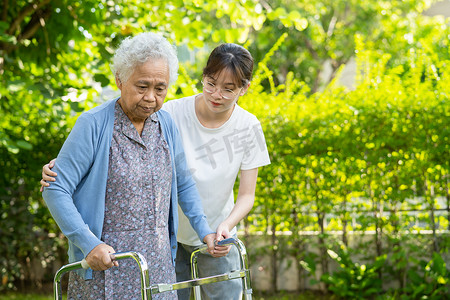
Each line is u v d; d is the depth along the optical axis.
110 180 2.13
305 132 4.95
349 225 5.18
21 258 6.03
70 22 5.16
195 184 2.54
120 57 2.06
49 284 6.04
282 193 5.09
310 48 14.12
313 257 5.20
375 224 4.97
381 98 4.81
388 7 11.73
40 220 6.00
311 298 5.16
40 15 5.20
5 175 5.84
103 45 5.09
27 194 5.90
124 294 2.14
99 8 5.19
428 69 4.88
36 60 5.34
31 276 6.07
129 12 5.41
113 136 2.15
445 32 5.63
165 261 2.24
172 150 2.32
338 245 5.11
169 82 2.13
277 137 5.00
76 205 2.14
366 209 5.02
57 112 4.70
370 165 4.86
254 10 4.91
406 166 4.81
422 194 4.85
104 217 2.14
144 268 1.95
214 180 2.78
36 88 4.52
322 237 5.05
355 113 4.71
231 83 2.50
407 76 5.13
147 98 2.06
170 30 5.51
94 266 2.01
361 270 4.96
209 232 2.44
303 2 13.27
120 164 2.14
